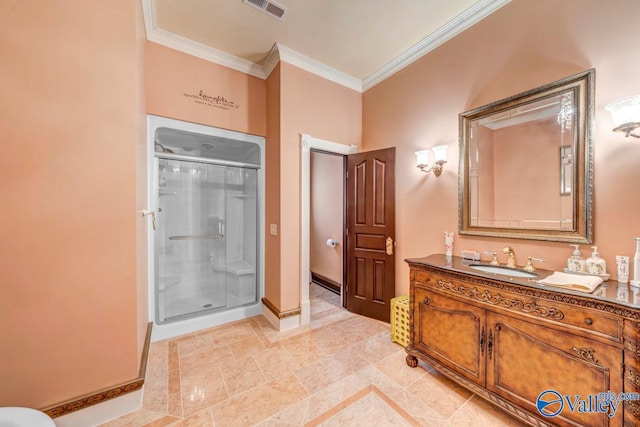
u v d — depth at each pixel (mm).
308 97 2789
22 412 1095
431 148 2441
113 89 1462
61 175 1330
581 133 1510
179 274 2797
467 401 1604
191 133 2578
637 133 1342
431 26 2266
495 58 1957
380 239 2867
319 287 4133
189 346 2279
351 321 2842
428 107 2469
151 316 2406
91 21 1395
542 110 1709
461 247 2178
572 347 1177
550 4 1666
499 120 1944
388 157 2816
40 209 1289
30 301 1277
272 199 2801
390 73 2863
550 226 1664
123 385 1488
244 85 2811
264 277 3049
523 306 1343
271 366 1980
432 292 1829
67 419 1344
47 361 1314
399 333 2295
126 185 1509
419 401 1605
